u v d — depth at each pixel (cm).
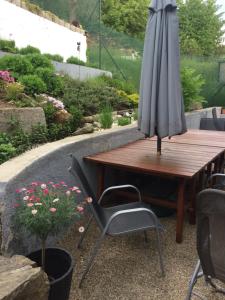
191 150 413
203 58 1170
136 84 997
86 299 230
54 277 218
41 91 501
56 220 197
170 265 274
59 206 202
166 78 349
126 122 509
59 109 466
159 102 352
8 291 138
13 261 169
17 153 309
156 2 347
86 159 361
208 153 396
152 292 239
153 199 346
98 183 379
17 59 543
